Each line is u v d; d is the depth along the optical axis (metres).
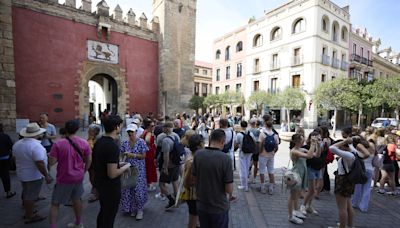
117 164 3.12
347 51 30.92
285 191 5.97
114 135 3.22
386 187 6.48
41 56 15.52
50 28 15.85
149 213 4.54
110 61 18.69
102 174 3.09
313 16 26.20
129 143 4.34
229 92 28.64
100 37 18.11
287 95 23.22
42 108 15.59
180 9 21.80
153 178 5.75
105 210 3.11
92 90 39.91
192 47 22.78
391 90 20.56
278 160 9.66
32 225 3.93
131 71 19.92
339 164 3.75
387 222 4.41
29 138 3.94
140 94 20.53
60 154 3.50
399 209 5.02
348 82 19.67
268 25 31.12
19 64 14.68
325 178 5.97
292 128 15.88
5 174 5.01
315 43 26.12
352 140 4.15
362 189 4.94
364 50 34.88
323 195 5.78
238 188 6.15
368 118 35.50
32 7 15.13
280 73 29.72
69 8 16.62
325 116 27.94
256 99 25.64
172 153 4.69
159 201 5.15
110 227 3.15
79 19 17.09
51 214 3.54
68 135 3.66
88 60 17.55
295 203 4.48
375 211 4.90
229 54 38.06
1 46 11.38
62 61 16.38
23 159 3.87
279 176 7.38
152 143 5.80
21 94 14.76
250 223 4.22
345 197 3.66
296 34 27.83
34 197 4.01
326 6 27.17
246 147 5.79
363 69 34.34
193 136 3.48
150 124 5.91
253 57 33.38
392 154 5.77
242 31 35.31
